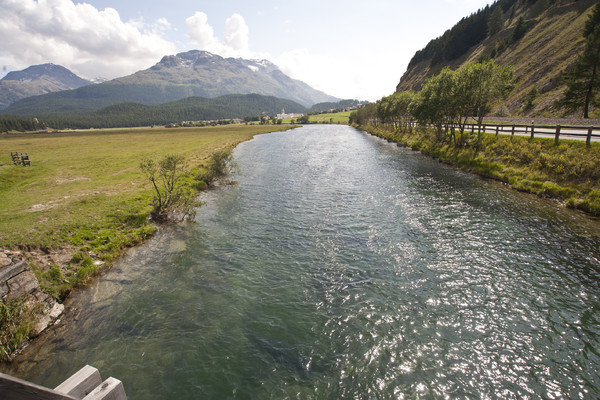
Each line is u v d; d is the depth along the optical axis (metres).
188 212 21.56
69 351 9.46
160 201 20.95
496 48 128.62
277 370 8.94
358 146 65.44
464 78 37.72
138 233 17.94
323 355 9.50
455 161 39.12
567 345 9.83
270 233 18.69
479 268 14.33
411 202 24.19
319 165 42.59
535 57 95.25
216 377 8.66
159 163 22.88
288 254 15.95
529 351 9.63
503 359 9.34
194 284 13.20
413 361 9.29
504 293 12.46
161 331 10.40
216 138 92.19
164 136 108.62
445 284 13.13
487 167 32.88
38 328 10.10
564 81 59.56
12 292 9.77
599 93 53.88
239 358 9.33
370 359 9.36
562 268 14.16
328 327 10.68
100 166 38.84
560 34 91.88
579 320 10.88
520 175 28.47
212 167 34.88
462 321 10.95
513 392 8.31
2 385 2.10
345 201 24.97
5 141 96.50
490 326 10.69
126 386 8.32
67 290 12.32
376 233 18.39
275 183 32.06
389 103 80.56
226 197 26.89
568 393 8.26
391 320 11.01
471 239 17.31
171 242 17.48
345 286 13.06
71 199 22.61
